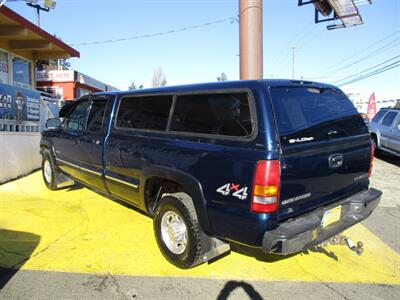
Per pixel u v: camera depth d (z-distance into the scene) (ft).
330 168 11.23
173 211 12.23
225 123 10.75
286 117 10.16
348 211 12.26
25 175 26.89
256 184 9.50
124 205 19.49
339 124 12.16
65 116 21.03
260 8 27.94
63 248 13.91
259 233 9.63
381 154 42.37
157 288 11.18
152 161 12.89
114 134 15.52
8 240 14.57
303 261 13.14
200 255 11.59
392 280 11.90
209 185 10.75
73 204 19.70
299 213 10.50
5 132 24.61
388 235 16.05
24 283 11.34
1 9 31.50
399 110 38.42
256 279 11.80
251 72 28.07
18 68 42.83
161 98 13.43
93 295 10.75
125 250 13.79
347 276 12.11
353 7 36.42
